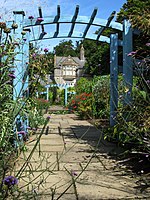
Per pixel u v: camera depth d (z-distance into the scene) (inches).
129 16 173.6
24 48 172.6
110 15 193.9
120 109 159.5
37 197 81.7
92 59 643.5
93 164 133.3
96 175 116.1
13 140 100.7
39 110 254.1
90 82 474.3
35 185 98.7
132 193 96.3
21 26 170.2
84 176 114.7
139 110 137.9
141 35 180.4
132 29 181.9
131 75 177.9
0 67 101.4
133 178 112.3
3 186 58.5
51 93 405.4
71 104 481.1
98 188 101.0
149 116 130.7
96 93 373.1
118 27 199.5
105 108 323.0
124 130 145.9
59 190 97.7
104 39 221.0
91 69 658.8
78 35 217.0
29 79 140.8
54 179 110.3
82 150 165.2
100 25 200.7
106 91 340.5
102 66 532.4
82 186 102.7
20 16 170.6
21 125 136.6
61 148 171.0
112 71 204.4
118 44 204.2
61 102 621.3
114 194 95.2
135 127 130.2
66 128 272.5
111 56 204.2
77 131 250.5
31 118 175.5
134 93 155.9
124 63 180.5
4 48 113.5
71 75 921.5
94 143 188.1
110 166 129.8
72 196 92.8
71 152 159.5
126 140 138.0
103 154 154.0
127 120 153.6
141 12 170.4
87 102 379.9
